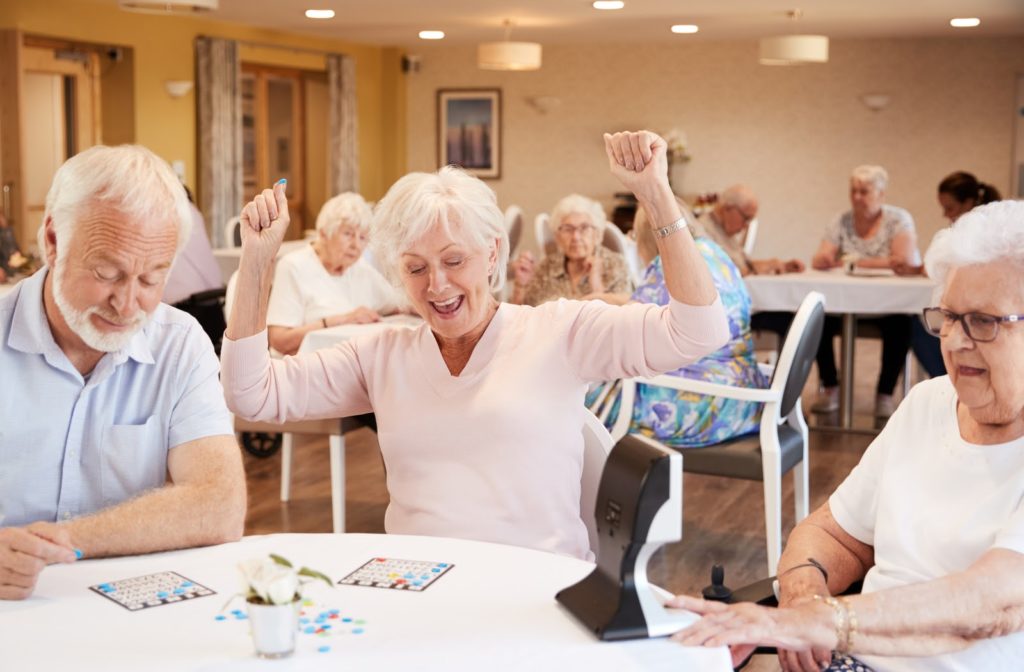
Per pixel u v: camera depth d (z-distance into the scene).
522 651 1.43
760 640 1.54
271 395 2.17
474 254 2.06
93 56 9.32
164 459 1.98
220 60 10.01
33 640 1.47
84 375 1.95
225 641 1.46
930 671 1.78
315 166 11.96
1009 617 1.67
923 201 11.27
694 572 3.86
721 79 11.69
